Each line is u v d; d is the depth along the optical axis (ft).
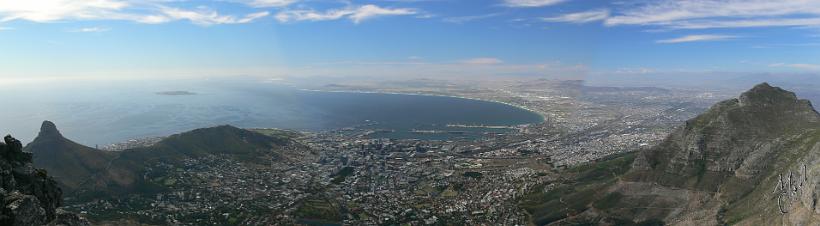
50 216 273.54
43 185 289.12
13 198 229.25
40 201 276.00
